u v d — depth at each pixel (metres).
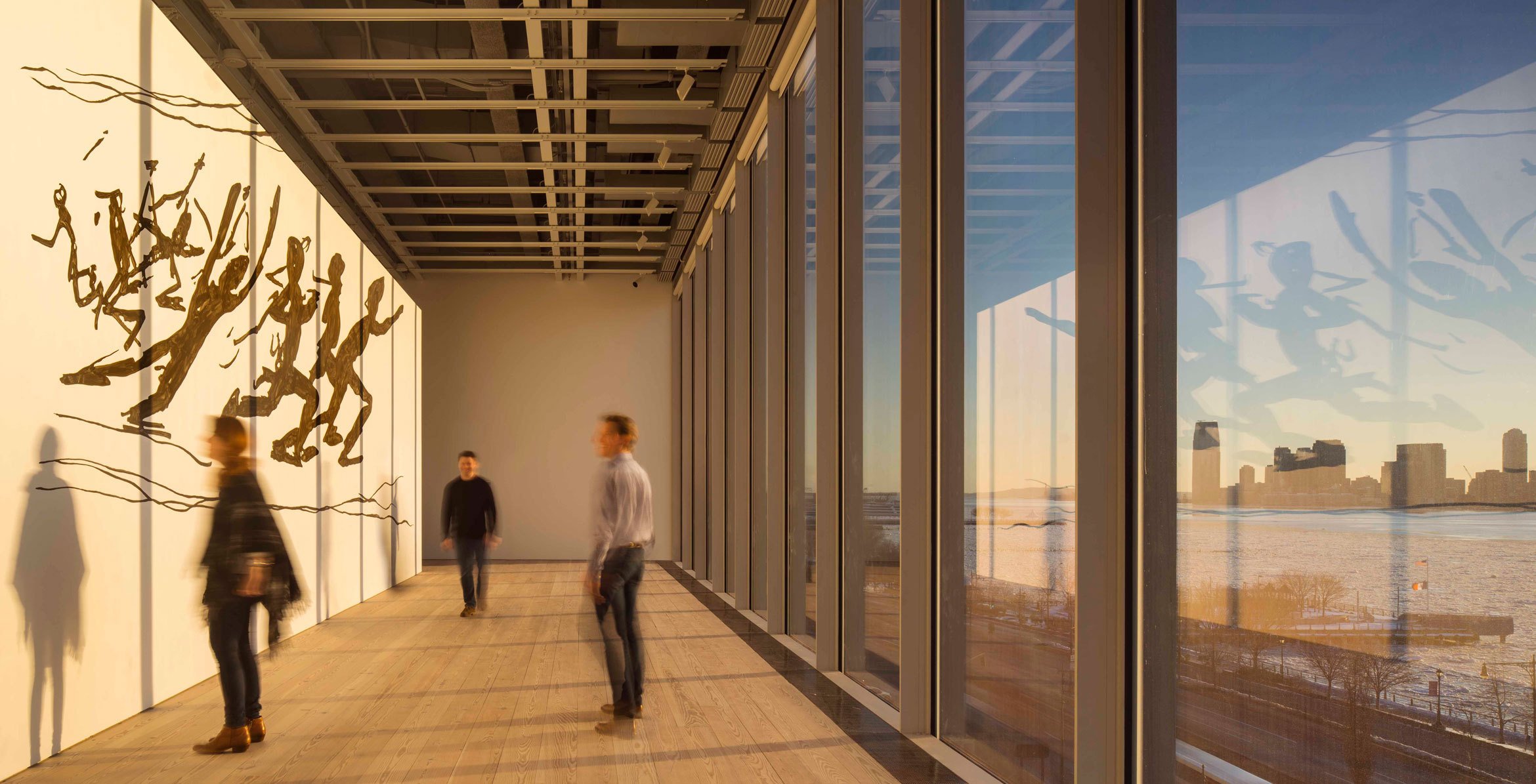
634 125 9.22
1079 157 2.56
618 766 3.70
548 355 15.16
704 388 12.72
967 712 3.74
